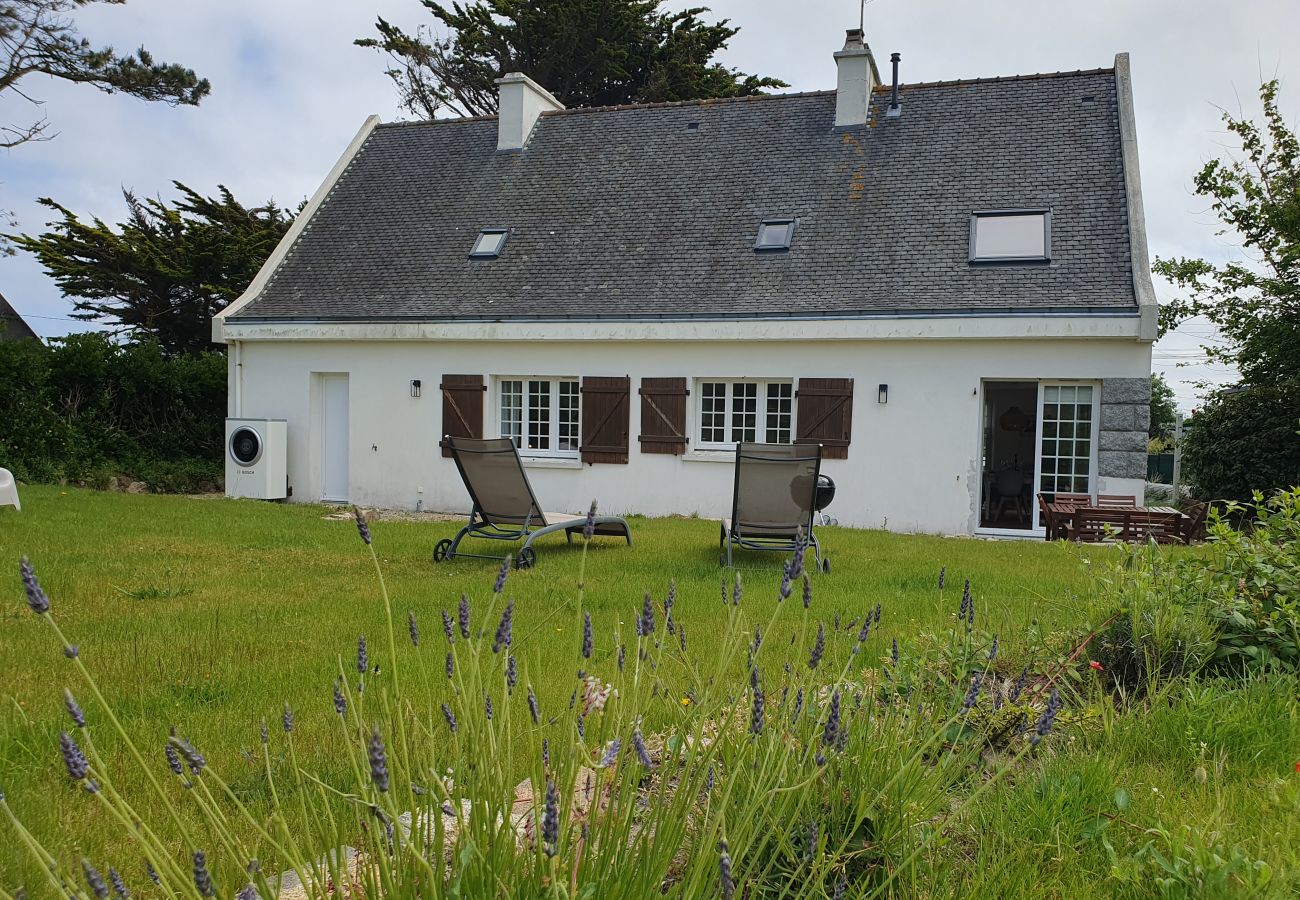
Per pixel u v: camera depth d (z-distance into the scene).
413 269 16.62
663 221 16.09
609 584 7.66
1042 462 13.27
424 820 2.12
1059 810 2.91
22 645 5.36
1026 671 3.49
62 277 26.25
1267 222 16.50
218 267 27.02
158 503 13.77
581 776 2.63
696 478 14.56
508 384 15.66
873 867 2.53
